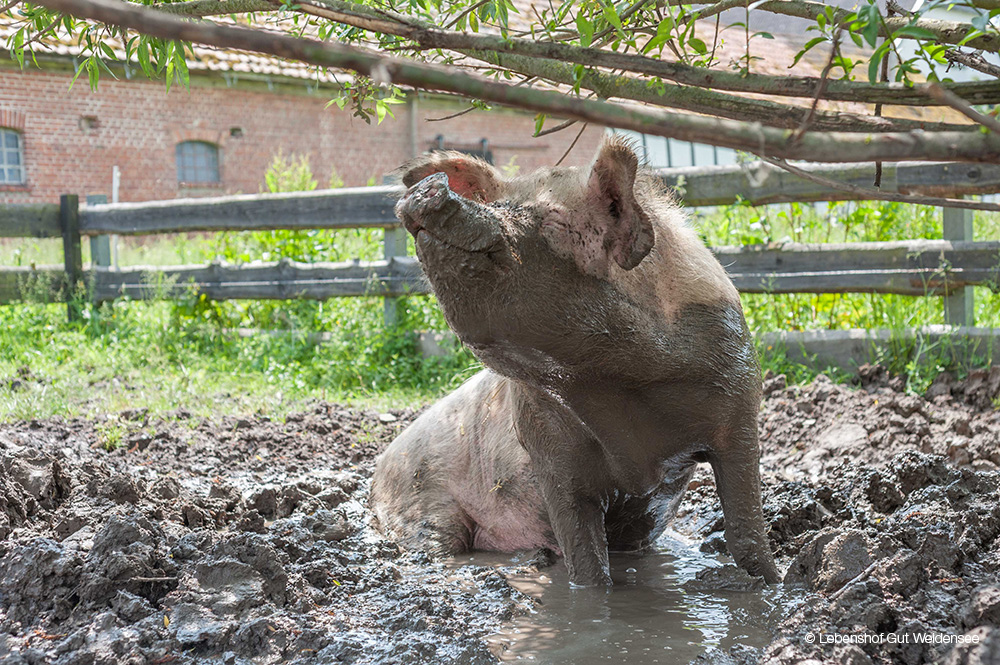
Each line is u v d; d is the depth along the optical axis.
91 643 3.08
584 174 3.07
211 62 21.36
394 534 4.89
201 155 23.41
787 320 8.16
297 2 2.49
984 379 6.51
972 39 2.53
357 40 3.45
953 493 4.15
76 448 6.05
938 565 3.26
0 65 19.78
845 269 7.53
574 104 1.65
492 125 26.27
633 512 4.06
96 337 10.79
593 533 3.87
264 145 23.88
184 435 6.50
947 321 7.25
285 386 8.45
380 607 3.59
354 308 10.20
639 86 2.67
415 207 2.69
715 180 7.88
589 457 3.75
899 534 3.58
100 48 3.68
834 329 8.10
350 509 5.18
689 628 3.36
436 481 4.94
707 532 4.71
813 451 5.91
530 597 3.76
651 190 3.61
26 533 3.86
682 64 2.45
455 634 3.27
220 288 10.70
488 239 2.73
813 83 2.45
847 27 2.45
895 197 2.15
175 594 3.40
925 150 1.73
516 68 2.82
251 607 3.39
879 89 2.42
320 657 3.11
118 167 22.23
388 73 1.57
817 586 3.43
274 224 10.61
